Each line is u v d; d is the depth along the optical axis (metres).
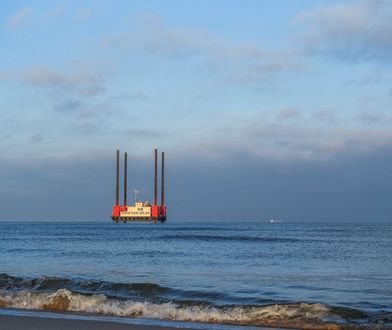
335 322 14.99
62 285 21.83
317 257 42.41
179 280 25.88
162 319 15.47
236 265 34.38
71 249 53.41
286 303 17.58
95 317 15.47
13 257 41.34
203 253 47.41
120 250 51.78
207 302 18.33
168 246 60.91
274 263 36.44
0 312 16.38
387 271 30.62
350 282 25.30
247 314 15.91
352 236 98.19
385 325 14.61
